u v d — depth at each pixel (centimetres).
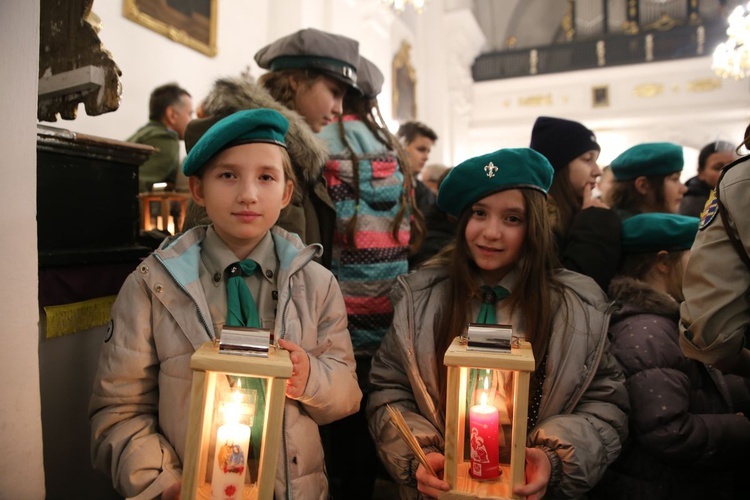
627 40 1053
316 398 100
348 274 163
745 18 342
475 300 126
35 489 102
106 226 153
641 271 160
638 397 127
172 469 97
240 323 104
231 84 143
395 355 130
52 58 147
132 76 370
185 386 100
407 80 854
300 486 101
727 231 100
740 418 128
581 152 183
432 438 112
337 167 164
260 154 103
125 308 104
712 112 981
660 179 194
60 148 137
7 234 96
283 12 512
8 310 97
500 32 1269
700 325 102
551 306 121
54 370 135
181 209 209
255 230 105
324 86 164
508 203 120
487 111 1138
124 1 359
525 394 93
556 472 104
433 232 234
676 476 130
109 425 102
